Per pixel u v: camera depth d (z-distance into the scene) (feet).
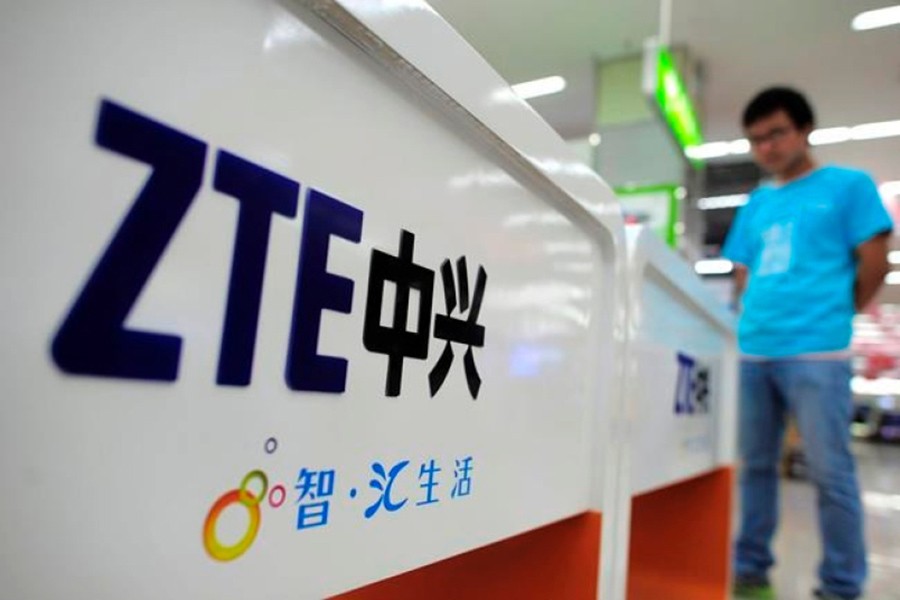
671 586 3.84
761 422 5.59
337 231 1.10
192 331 0.85
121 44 0.76
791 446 16.14
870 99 15.71
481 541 1.54
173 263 0.83
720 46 13.55
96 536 0.75
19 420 0.68
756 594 5.32
